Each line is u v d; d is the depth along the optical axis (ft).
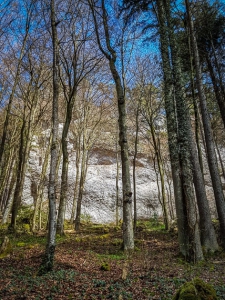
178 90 31.35
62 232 47.85
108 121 81.00
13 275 20.20
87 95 67.41
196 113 43.57
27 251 31.12
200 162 42.06
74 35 51.44
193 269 23.27
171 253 31.63
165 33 34.32
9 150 69.72
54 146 24.35
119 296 15.39
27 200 82.64
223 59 51.52
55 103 25.48
